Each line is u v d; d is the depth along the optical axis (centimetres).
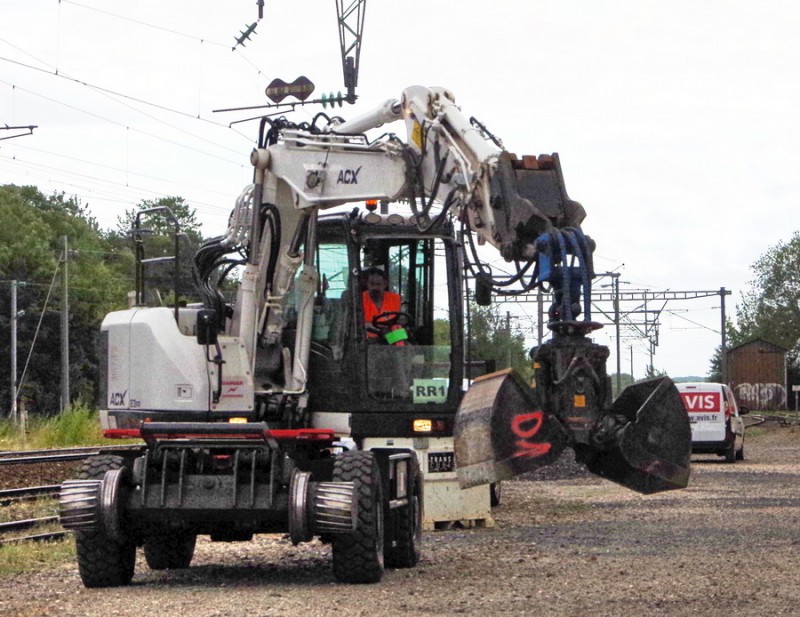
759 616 1093
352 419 1536
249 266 1485
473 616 1098
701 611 1121
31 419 6066
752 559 1524
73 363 8806
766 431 7162
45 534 1802
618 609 1134
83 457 3428
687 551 1625
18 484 2788
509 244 1142
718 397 3912
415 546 1491
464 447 1067
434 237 1584
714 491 2730
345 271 1549
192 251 1520
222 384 1469
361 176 1445
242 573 1469
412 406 1560
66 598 1245
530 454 1063
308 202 1461
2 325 8562
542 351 1083
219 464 1354
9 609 1163
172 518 1329
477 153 1275
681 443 1111
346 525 1287
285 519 1321
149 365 1473
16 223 9356
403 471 1455
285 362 1515
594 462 1126
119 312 1538
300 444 1441
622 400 1128
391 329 1569
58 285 8812
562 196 1156
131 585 1365
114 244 11044
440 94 1387
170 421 1464
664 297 7875
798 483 2948
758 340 11612
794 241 15025
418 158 1389
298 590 1281
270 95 3938
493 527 1995
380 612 1121
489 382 1080
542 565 1490
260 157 1475
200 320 1446
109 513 1307
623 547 1686
